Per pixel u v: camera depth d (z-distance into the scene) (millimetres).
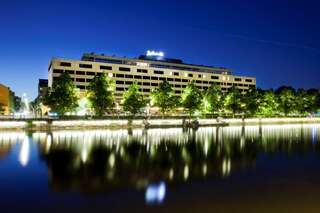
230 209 11219
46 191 13570
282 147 29453
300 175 16891
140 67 132625
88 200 12250
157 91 81438
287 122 88938
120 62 132500
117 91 126188
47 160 21531
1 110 127688
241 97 93938
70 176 16500
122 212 10875
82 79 117188
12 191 13555
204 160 21656
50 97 61750
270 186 14492
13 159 21891
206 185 14656
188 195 12984
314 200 12320
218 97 93312
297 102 103688
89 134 43656
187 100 84250
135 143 32156
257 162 20953
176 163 20438
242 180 15664
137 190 13750
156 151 26109
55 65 113188
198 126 63969
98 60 128375
